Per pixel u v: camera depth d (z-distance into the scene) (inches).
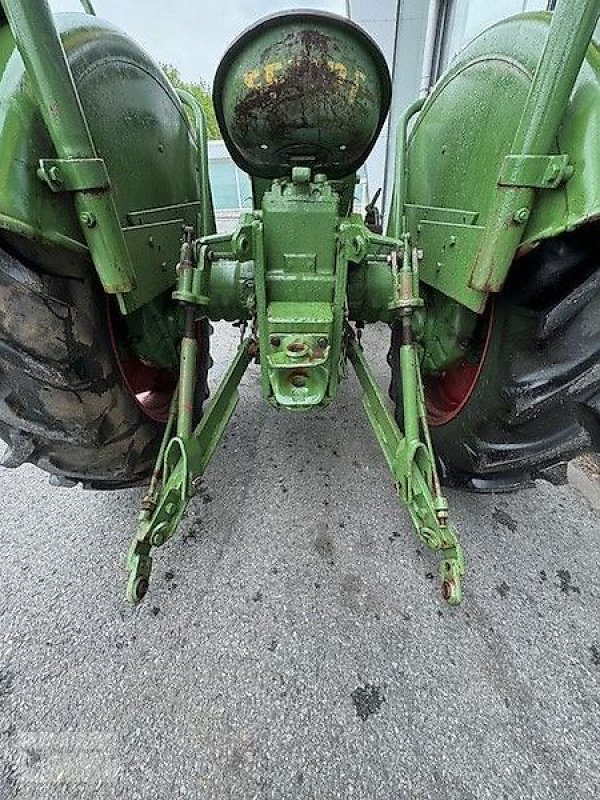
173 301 62.0
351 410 91.8
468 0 130.3
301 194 49.4
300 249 50.8
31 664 47.9
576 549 59.9
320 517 65.5
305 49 43.7
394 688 45.4
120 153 46.9
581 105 34.1
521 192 35.6
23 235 33.6
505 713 43.4
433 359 60.5
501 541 61.0
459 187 51.2
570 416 40.5
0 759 41.0
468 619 51.5
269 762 40.6
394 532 62.8
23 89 35.4
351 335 63.8
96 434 45.9
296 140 49.3
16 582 56.6
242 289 63.8
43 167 34.9
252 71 45.2
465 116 52.1
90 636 50.5
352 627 50.8
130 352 55.9
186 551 60.2
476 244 43.9
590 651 48.3
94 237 38.8
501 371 43.5
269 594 54.6
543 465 47.2
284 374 51.2
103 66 45.4
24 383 40.6
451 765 40.1
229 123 50.3
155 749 41.5
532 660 47.5
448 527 46.2
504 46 45.9
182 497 48.0
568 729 42.2
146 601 54.0
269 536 62.4
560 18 30.7
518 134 35.1
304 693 45.1
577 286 36.6
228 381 59.3
